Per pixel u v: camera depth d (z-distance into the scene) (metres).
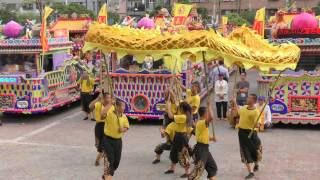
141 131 13.27
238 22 45.16
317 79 13.12
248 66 8.62
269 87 13.36
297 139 12.20
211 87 18.38
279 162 10.05
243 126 8.87
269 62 8.75
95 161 10.11
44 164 9.96
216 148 11.26
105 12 20.05
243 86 13.85
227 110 15.02
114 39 8.77
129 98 14.12
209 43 8.45
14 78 14.46
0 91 14.65
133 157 10.46
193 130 9.48
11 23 16.61
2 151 11.02
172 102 9.52
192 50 8.49
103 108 8.58
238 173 9.28
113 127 8.34
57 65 16.97
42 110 14.70
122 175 9.16
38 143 11.80
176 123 8.93
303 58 14.02
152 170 9.50
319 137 12.42
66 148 11.29
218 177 9.02
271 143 11.74
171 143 9.16
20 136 12.60
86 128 13.64
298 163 9.97
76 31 26.73
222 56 8.52
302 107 13.30
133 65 14.41
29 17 59.88
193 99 10.16
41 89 14.66
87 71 16.78
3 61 15.88
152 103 13.98
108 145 8.37
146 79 13.91
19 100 14.58
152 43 8.61
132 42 8.71
